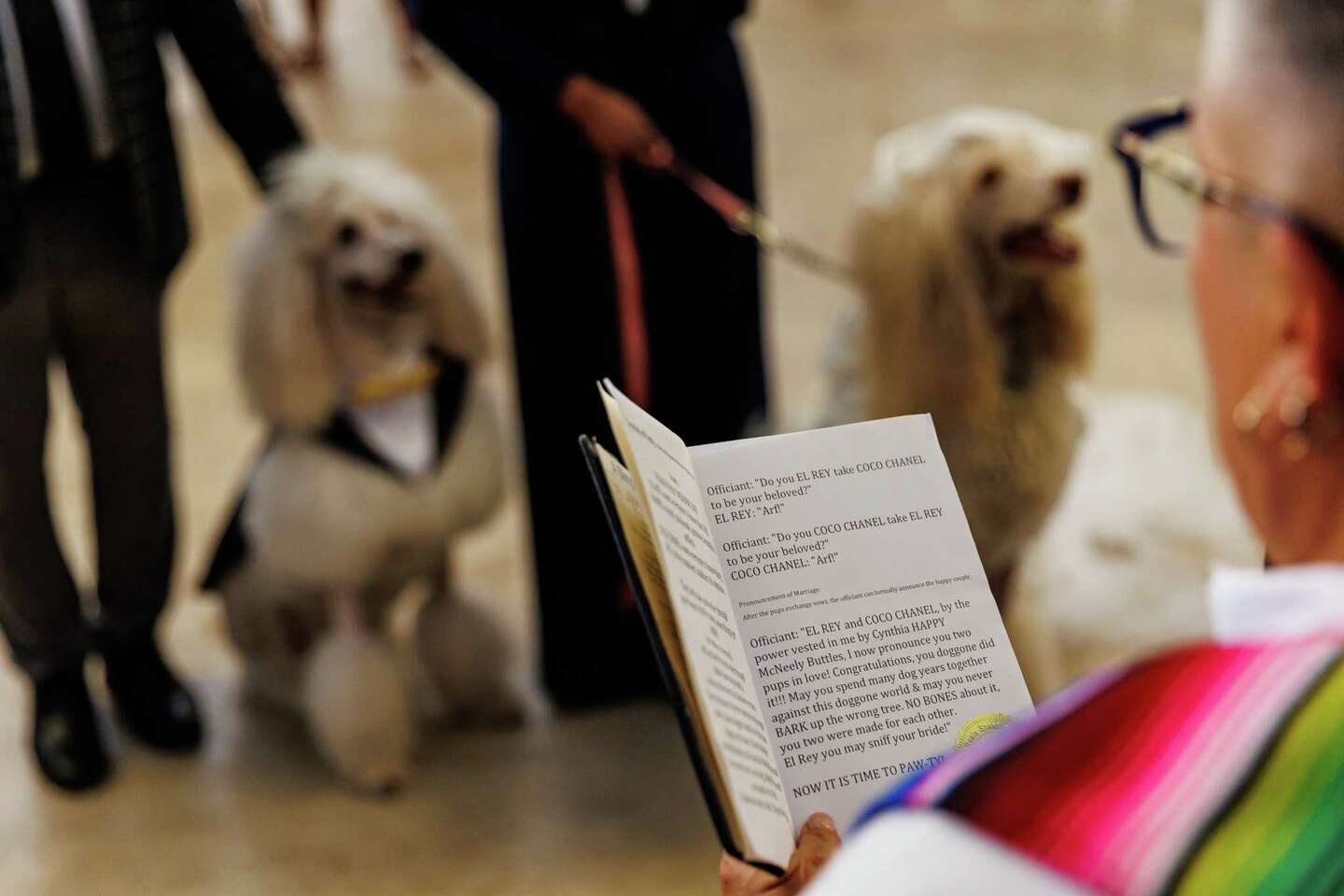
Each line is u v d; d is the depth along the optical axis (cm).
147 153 265
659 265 292
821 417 277
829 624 102
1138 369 417
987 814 55
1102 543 339
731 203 279
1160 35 709
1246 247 62
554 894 249
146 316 275
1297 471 63
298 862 259
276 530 272
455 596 299
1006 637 105
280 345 264
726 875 93
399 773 279
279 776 286
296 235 265
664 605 84
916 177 259
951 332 254
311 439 272
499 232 295
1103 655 308
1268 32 61
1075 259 256
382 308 264
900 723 101
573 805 274
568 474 298
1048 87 641
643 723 302
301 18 770
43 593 280
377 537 271
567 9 279
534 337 294
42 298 263
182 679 316
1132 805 54
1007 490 261
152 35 266
